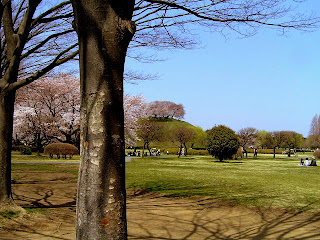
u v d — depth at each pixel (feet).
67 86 106.32
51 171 56.85
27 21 21.09
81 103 9.12
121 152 8.80
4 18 21.85
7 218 18.95
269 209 25.38
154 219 21.77
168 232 18.20
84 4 9.14
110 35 9.02
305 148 286.25
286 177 53.36
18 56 21.03
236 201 28.91
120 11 9.20
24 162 78.84
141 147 254.06
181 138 172.04
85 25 9.12
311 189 37.58
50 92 102.22
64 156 109.60
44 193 32.32
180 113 308.81
